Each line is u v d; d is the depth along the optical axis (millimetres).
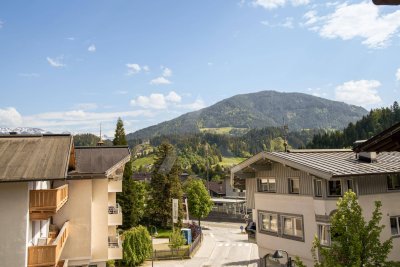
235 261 43969
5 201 14523
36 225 17875
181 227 65938
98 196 24828
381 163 20891
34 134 18344
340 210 13711
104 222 24719
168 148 68625
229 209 87938
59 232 20359
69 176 21125
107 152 29000
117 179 29984
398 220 20172
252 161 23750
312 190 20281
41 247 15188
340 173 18156
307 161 20438
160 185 66625
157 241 57312
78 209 22547
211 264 42656
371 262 13055
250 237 29359
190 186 74750
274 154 22016
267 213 23938
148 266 42188
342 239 13125
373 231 12984
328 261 12906
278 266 22797
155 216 66812
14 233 14438
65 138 18125
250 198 26109
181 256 45969
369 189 19547
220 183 116125
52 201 15680
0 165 14664
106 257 24438
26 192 14711
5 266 14242
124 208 58656
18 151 16219
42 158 15430
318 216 19625
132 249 41844
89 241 22359
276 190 23234
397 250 19656
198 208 72188
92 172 22953
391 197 20109
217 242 57875
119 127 63531
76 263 22094
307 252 20469
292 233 21922
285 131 26359
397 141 7855
